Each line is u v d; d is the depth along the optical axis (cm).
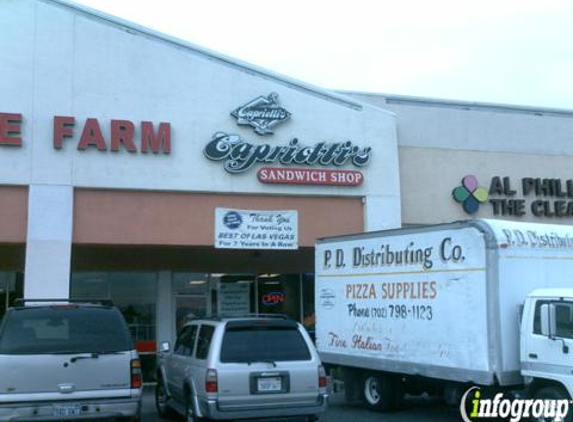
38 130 1577
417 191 1902
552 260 1080
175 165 1662
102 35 1655
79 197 1606
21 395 830
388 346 1226
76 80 1620
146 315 1922
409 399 1471
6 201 1553
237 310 2006
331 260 1411
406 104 1942
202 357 979
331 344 1388
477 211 1948
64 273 1552
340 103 1816
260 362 947
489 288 1028
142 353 1897
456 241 1097
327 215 1781
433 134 1948
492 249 1036
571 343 942
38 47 1606
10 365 834
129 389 876
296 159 1748
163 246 1683
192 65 1711
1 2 1599
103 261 1886
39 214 1553
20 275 1822
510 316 1028
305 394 957
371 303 1282
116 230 1619
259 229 1722
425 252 1159
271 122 1747
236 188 1702
